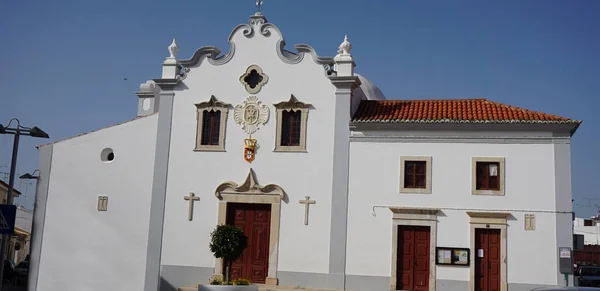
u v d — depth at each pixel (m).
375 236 24.20
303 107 25.50
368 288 23.97
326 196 24.88
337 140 25.05
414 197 24.08
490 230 23.52
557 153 23.27
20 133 20.47
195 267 25.78
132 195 26.77
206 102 26.39
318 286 24.45
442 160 24.08
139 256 26.30
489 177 23.75
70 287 26.59
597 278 32.56
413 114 25.14
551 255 22.78
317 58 25.58
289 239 25.00
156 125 27.02
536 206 23.14
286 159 25.45
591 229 66.69
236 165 25.92
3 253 19.56
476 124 23.67
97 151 27.38
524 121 23.25
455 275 23.38
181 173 26.42
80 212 27.06
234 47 26.62
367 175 24.61
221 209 25.80
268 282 24.89
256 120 25.95
